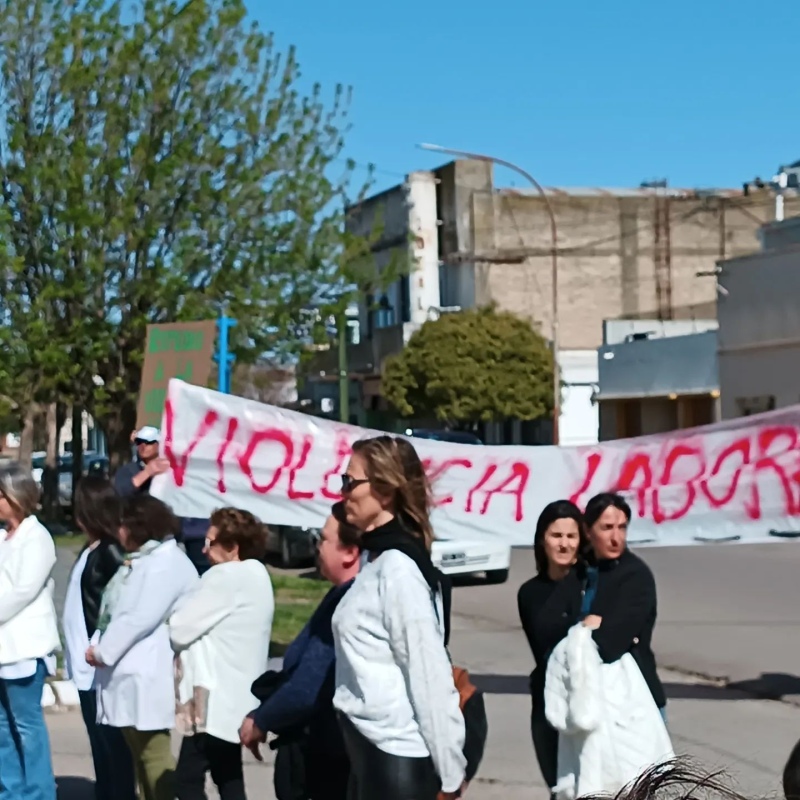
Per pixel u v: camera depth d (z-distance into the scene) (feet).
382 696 14.25
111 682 20.93
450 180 163.43
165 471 29.12
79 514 23.04
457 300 165.27
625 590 18.12
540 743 19.24
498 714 31.48
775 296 111.24
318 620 16.67
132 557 21.04
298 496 29.89
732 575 61.87
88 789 25.71
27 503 22.94
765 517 28.76
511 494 29.63
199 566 31.37
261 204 85.76
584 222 163.73
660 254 164.66
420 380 138.21
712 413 124.16
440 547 57.93
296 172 86.33
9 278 84.12
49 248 84.28
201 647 19.92
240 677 19.93
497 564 59.21
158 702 20.88
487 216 162.09
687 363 126.52
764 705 32.53
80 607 22.91
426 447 29.60
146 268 83.97
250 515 20.51
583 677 17.51
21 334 84.99
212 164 84.02
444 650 14.21
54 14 83.41
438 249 165.99
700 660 38.78
